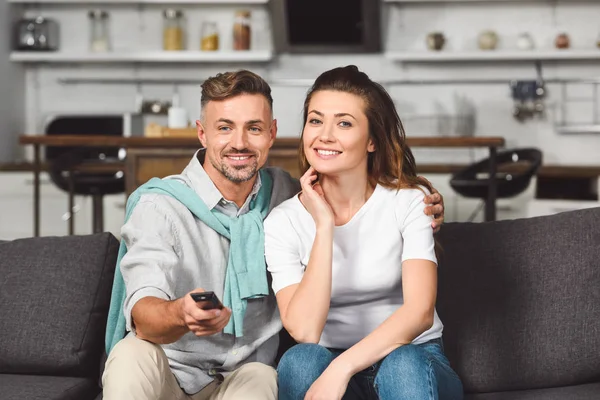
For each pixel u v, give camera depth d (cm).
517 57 647
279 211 215
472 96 681
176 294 210
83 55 671
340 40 675
